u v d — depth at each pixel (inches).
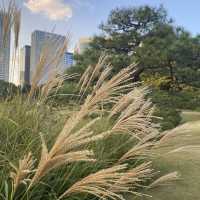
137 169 113.5
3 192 116.7
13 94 171.3
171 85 1102.4
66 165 144.6
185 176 213.2
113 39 1007.6
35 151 135.3
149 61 934.4
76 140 88.1
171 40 1011.3
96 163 153.9
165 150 237.5
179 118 631.8
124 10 1047.0
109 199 154.9
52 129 161.3
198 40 1059.3
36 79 154.7
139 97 140.3
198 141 332.5
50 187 126.5
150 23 1045.8
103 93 103.7
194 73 1035.3
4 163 129.2
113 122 179.8
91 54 938.7
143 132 158.4
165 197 178.5
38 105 165.2
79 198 132.0
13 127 153.2
